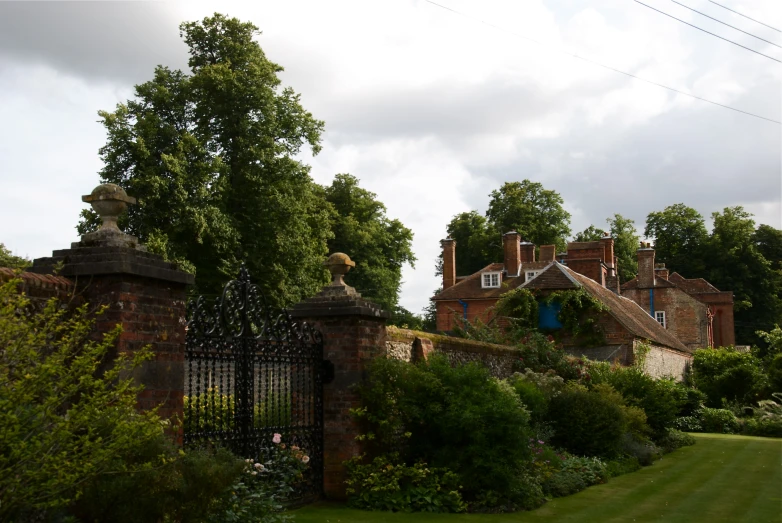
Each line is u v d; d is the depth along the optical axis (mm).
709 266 58719
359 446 9070
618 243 61906
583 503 10109
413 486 9039
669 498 10742
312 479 8812
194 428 7504
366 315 9250
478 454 9320
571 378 18281
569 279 27406
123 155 25344
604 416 14188
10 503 3779
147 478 4738
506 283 42438
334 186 44656
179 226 24531
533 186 57219
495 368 15477
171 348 5984
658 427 18531
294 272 28766
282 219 28406
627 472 13742
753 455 17219
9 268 4961
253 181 27656
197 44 29156
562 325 26844
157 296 5875
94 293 5555
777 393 28734
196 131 27484
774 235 59938
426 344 11828
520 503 9508
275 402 9516
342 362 9133
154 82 27484
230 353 7441
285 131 29734
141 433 4328
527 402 12984
